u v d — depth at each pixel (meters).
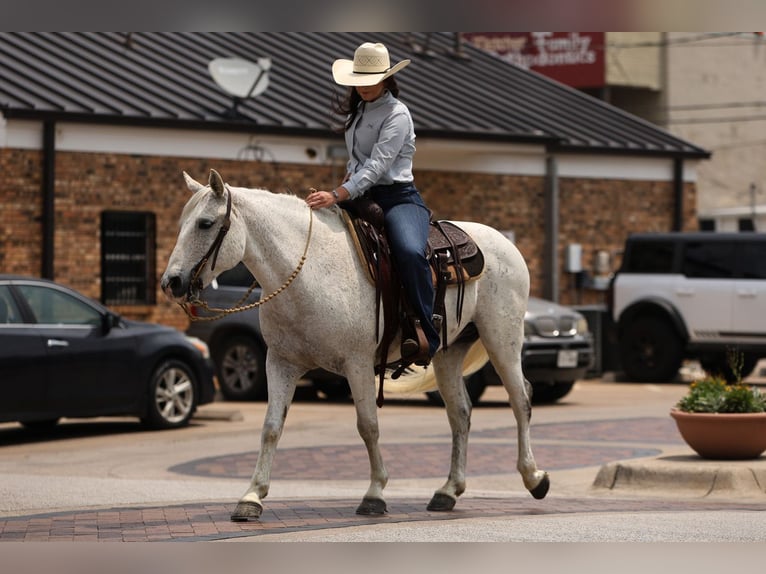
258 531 8.24
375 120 9.12
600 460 13.42
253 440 15.40
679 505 10.16
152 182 22.58
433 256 9.16
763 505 10.27
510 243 9.84
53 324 15.39
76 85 22.70
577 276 28.03
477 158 26.77
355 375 8.74
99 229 22.06
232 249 8.35
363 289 8.73
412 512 9.34
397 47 30.31
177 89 23.97
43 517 9.16
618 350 24.81
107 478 11.95
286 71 26.50
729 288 22.92
